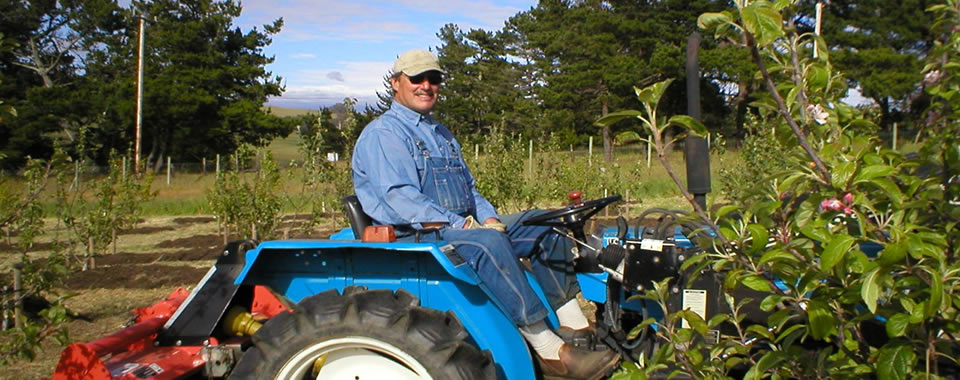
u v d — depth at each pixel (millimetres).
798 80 1901
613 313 3256
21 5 39375
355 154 3439
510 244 3094
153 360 3229
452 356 2734
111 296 6875
